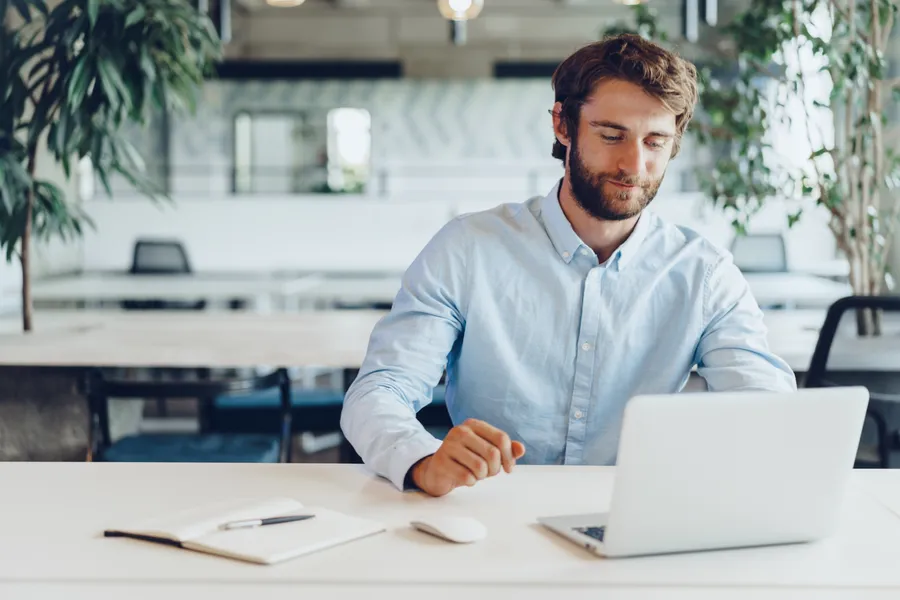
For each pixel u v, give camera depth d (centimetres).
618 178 145
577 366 162
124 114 316
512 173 1170
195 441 269
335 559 103
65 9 295
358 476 139
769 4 315
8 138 310
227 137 1226
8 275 552
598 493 130
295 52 1313
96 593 94
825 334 240
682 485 102
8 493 129
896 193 351
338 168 1165
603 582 97
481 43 1294
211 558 103
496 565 102
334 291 534
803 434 105
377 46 1309
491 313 162
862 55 293
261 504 118
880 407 243
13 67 300
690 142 991
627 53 143
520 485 134
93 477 138
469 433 125
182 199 891
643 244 164
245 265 894
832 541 112
